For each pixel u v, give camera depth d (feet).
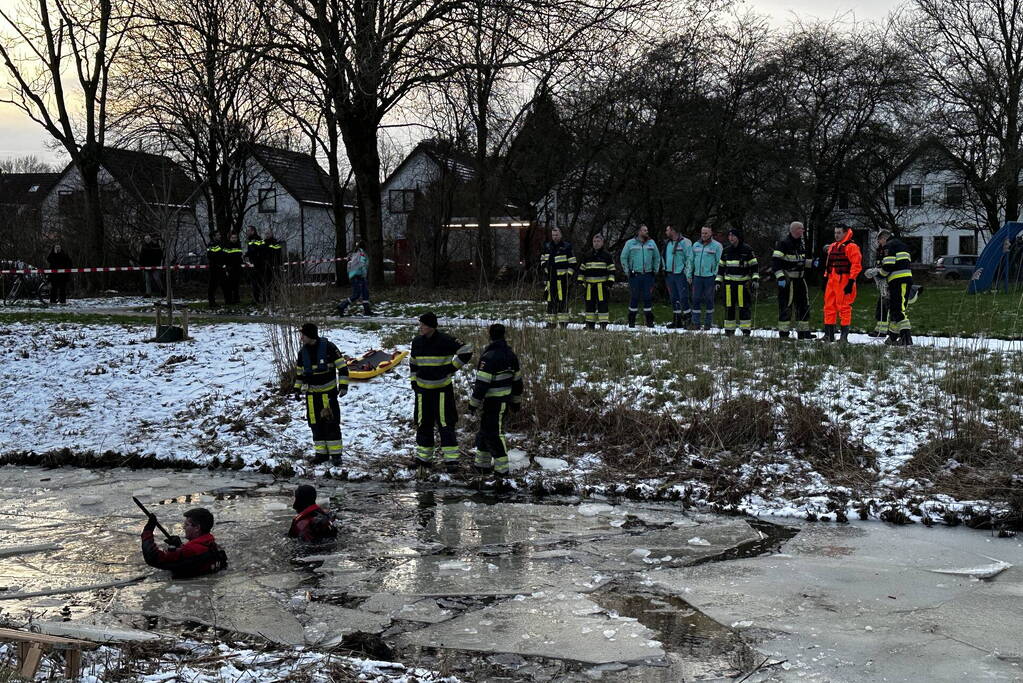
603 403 41.04
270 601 22.63
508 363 34.55
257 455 38.81
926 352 44.83
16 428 44.24
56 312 81.66
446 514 30.58
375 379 48.78
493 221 116.78
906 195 166.40
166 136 95.20
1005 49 123.34
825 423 36.88
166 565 24.21
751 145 89.15
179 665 17.99
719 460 35.47
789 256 50.67
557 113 95.40
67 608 22.20
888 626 20.62
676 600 22.52
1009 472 32.27
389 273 161.68
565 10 76.74
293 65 82.02
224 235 100.07
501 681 18.12
